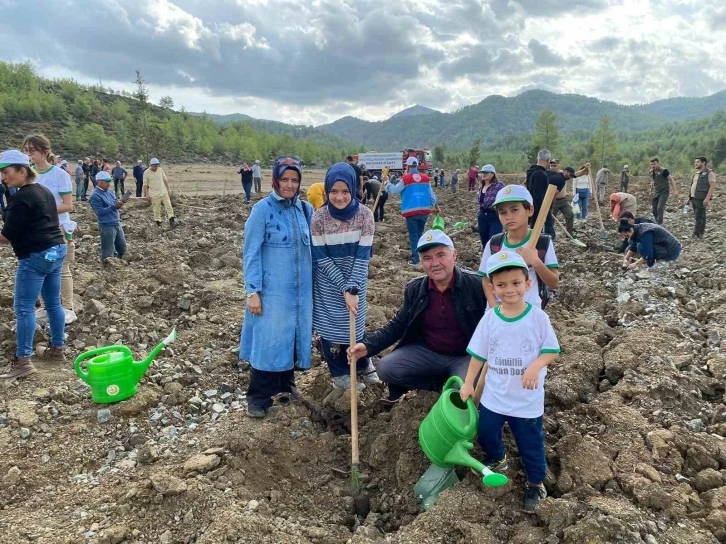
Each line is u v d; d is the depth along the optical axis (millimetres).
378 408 4527
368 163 42656
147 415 4477
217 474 3588
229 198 21344
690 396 4406
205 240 11305
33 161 5781
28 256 4773
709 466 3539
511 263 2975
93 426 4281
